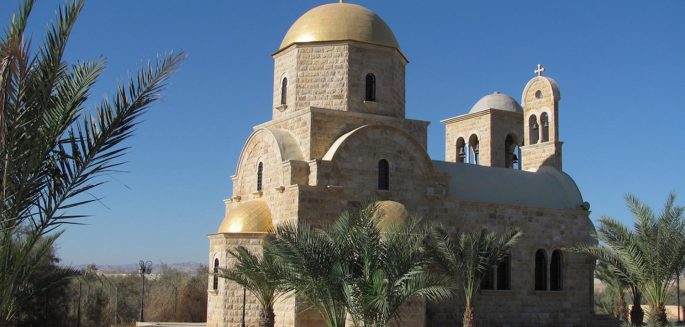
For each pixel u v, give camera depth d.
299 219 32.44
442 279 23.58
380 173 35.22
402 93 39.09
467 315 31.58
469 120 52.19
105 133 13.57
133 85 13.81
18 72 12.31
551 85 47.06
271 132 36.22
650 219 30.84
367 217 23.56
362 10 38.72
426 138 38.09
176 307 54.53
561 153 46.59
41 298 34.59
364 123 36.16
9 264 13.74
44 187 13.43
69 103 13.36
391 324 29.66
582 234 43.09
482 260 31.59
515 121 51.69
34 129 12.91
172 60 14.01
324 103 36.72
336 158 33.84
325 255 22.62
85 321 47.59
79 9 13.17
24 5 12.16
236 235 33.75
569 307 41.88
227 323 33.41
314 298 23.89
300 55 37.41
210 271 34.84
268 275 24.27
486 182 41.69
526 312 40.09
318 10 38.66
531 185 43.53
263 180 36.62
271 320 29.61
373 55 37.53
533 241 40.94
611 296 53.16
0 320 13.66
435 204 36.78
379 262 22.89
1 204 12.76
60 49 13.09
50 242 15.92
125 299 57.34
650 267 30.44
